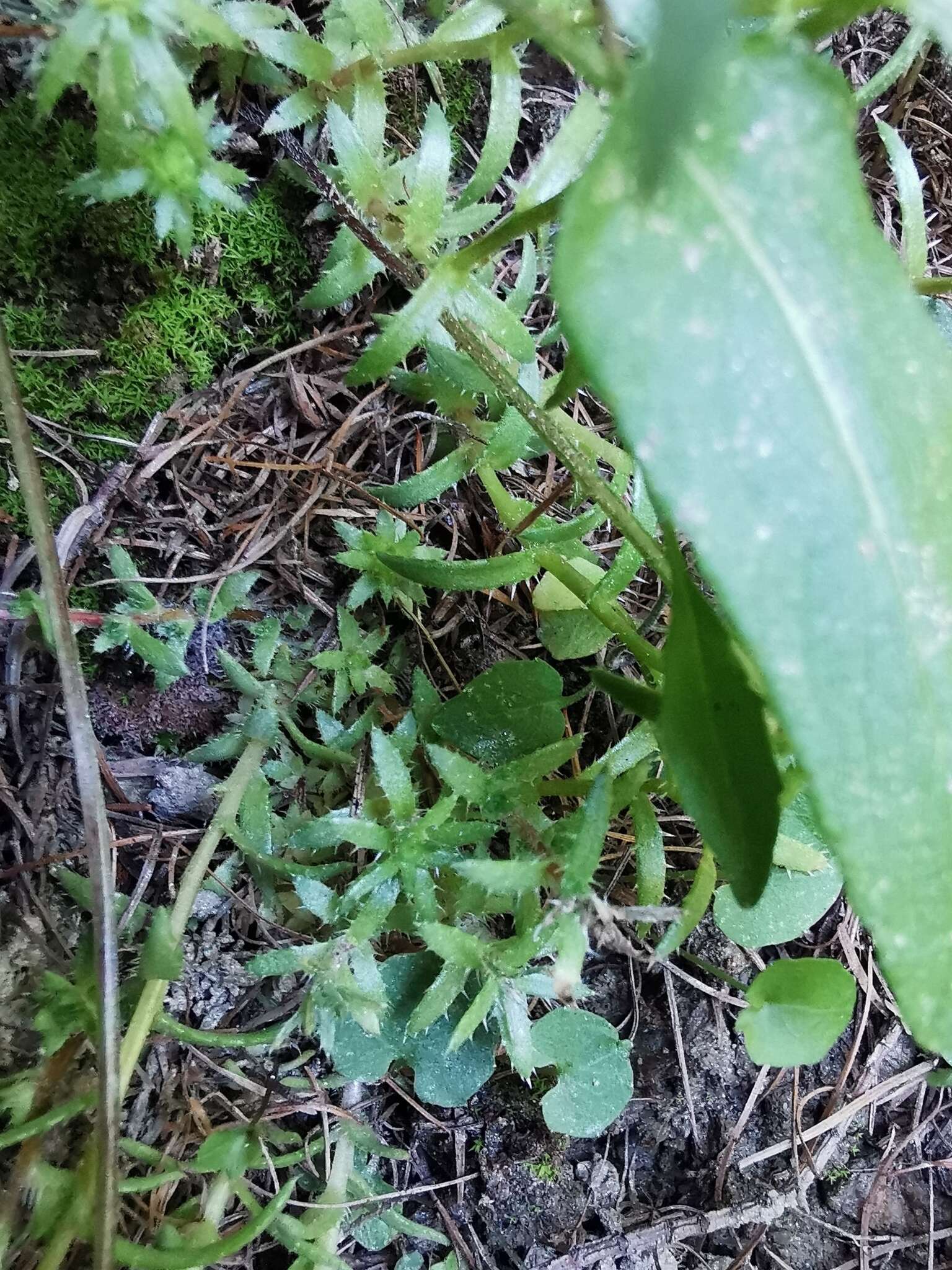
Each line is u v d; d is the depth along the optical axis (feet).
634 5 0.26
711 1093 0.63
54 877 0.53
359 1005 0.45
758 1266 0.62
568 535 0.49
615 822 0.62
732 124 0.29
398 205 0.45
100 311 0.52
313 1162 0.56
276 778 0.55
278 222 0.54
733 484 0.28
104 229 0.50
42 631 0.50
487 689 0.52
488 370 0.43
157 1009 0.47
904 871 0.31
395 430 0.60
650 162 0.26
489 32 0.46
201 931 0.55
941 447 0.31
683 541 0.60
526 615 0.62
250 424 0.57
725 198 0.29
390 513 0.55
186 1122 0.53
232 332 0.55
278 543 0.58
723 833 0.38
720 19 0.24
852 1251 0.63
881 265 0.30
